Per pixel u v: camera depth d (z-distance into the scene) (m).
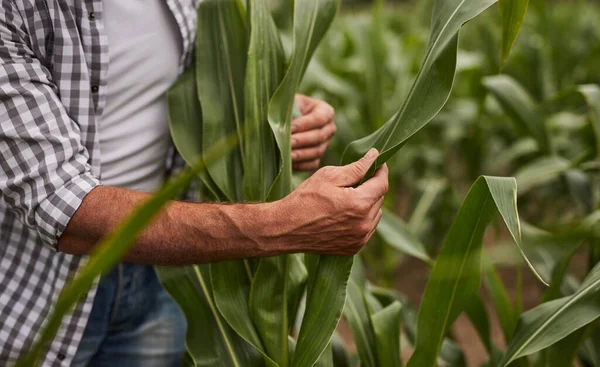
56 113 0.98
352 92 2.73
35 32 1.00
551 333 1.02
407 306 1.51
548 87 2.95
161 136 1.17
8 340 1.10
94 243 0.97
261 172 1.06
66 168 0.96
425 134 3.01
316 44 1.10
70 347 1.09
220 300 1.04
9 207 1.01
